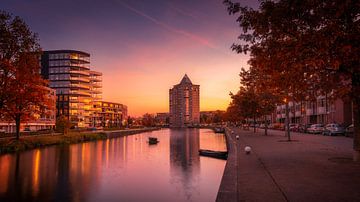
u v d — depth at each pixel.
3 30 33.59
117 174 21.84
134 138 80.38
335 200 7.62
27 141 40.91
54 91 100.25
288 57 9.98
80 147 46.53
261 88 13.57
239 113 61.31
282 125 73.75
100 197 15.09
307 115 75.00
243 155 18.05
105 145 52.31
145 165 26.62
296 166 13.20
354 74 11.15
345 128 41.34
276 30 10.55
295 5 9.40
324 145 24.23
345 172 11.56
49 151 38.62
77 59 133.88
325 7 9.18
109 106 175.75
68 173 22.28
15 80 34.03
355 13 9.20
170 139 72.50
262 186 9.36
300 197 7.95
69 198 14.85
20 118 38.38
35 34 36.44
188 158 31.91
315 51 9.52
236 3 11.45
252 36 11.67
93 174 21.84
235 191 8.74
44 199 14.73
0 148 34.75
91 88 148.88
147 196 15.25
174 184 18.19
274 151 19.86
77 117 131.88
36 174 21.84
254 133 51.28
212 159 30.53
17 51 34.91
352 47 8.54
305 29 10.24
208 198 14.90
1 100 33.38
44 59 133.25
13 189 16.83
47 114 38.31
